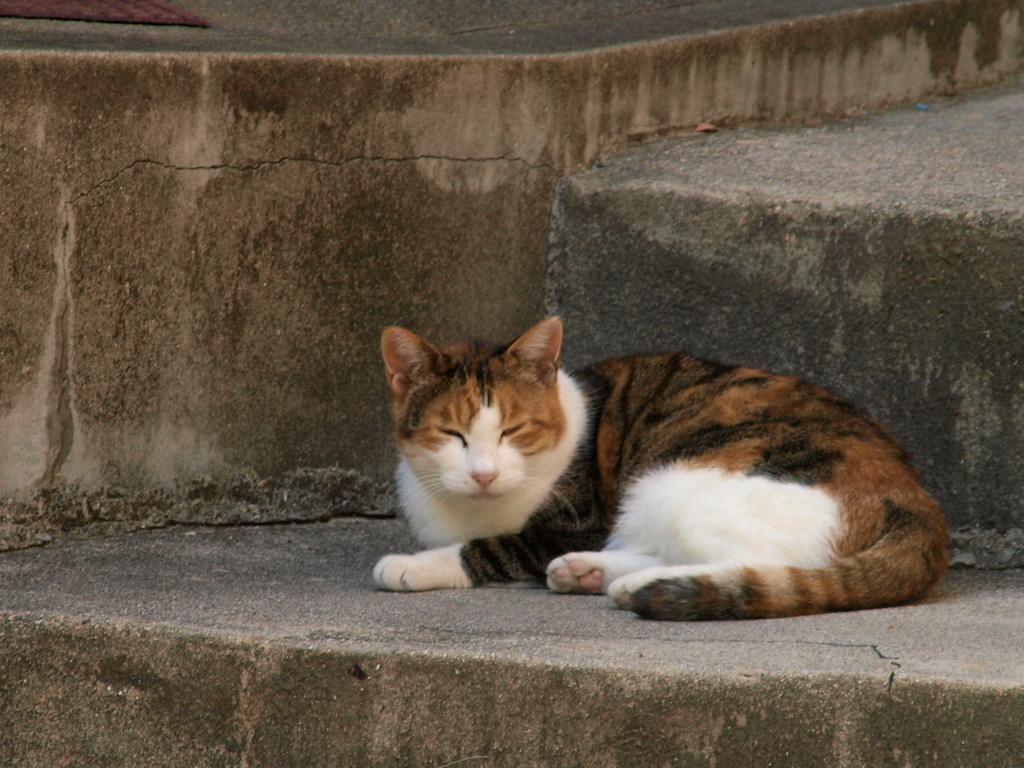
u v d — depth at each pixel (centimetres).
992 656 480
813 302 767
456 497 712
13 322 712
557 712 482
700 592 562
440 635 525
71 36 788
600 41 920
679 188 820
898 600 587
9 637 546
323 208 805
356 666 499
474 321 880
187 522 802
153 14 939
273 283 801
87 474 761
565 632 535
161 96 736
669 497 642
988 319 706
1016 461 711
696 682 468
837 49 1027
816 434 644
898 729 456
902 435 745
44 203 710
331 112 793
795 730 463
